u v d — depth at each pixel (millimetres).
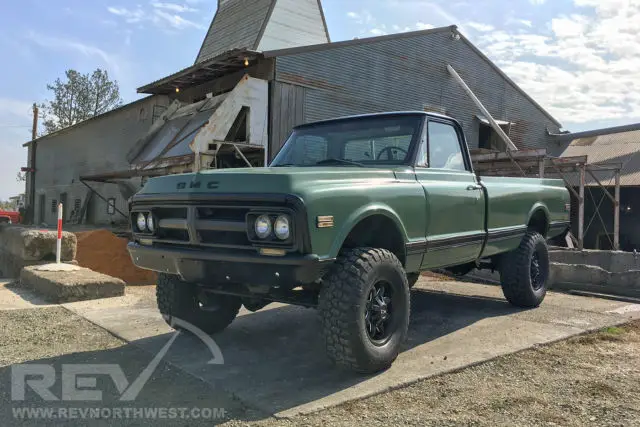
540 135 22859
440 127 4887
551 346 4578
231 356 4148
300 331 4965
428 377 3662
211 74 15000
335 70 15227
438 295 7141
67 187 26672
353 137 4832
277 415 2990
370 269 3502
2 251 10359
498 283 8305
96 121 23609
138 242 4086
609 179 19062
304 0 20156
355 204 3518
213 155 11109
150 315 5594
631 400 3354
